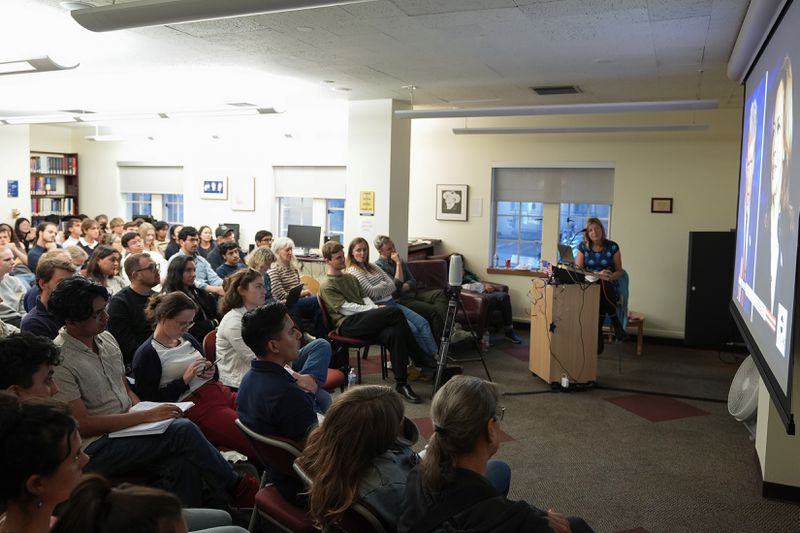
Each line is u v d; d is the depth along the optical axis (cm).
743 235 385
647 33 416
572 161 771
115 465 256
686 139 717
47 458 139
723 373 601
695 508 328
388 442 177
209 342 365
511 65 524
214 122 954
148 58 523
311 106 826
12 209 958
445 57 498
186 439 264
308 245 871
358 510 170
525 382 559
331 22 405
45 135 1038
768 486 338
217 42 466
